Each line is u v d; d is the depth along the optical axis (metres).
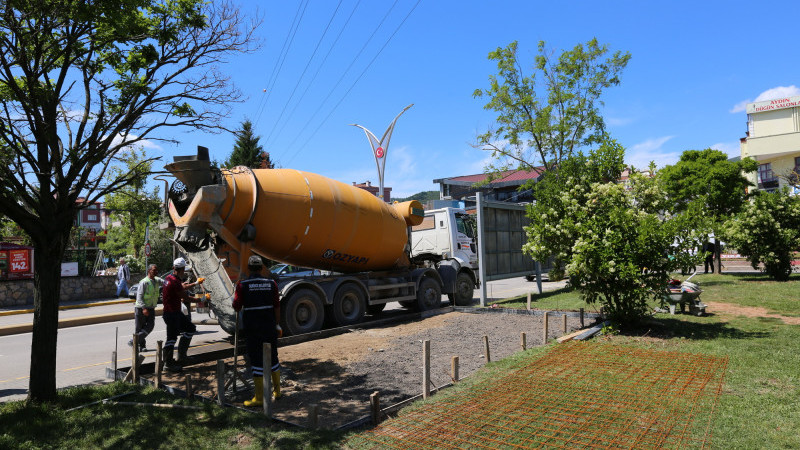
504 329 9.94
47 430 4.75
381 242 11.84
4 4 5.10
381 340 9.25
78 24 5.64
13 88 5.29
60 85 5.72
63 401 5.57
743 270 21.33
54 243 5.59
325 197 10.52
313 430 4.62
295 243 10.20
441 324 10.80
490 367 6.74
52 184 5.60
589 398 5.26
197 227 8.97
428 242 16.44
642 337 8.30
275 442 4.39
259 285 5.88
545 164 19.33
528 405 5.11
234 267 9.20
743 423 4.45
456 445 4.20
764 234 15.84
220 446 4.42
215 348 8.48
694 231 8.47
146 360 8.21
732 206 24.47
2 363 9.30
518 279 27.61
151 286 9.20
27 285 20.00
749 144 39.62
